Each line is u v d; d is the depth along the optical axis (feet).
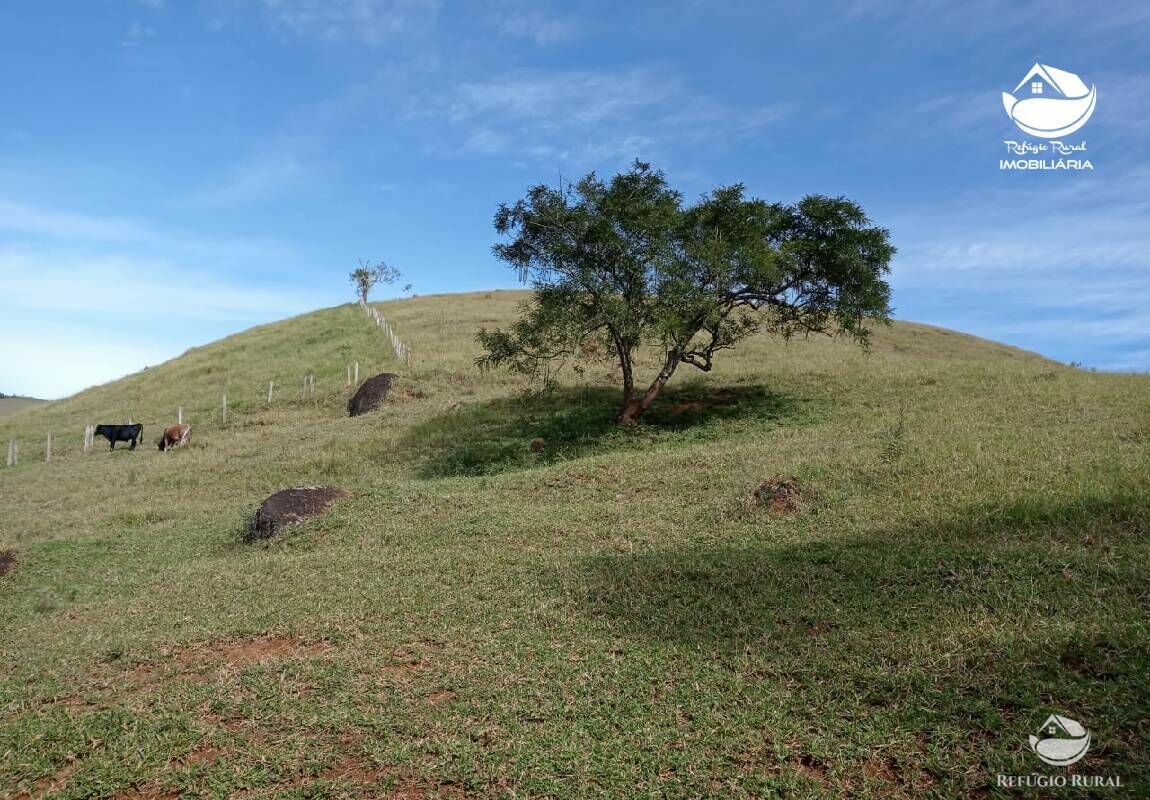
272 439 76.07
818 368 84.02
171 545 40.75
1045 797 12.37
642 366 94.94
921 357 118.01
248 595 28.99
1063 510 26.17
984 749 13.76
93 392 126.82
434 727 16.74
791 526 30.01
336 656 21.57
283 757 15.90
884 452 37.22
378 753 15.75
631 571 26.58
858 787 13.38
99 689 20.93
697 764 14.42
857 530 28.17
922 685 16.12
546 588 25.98
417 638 22.67
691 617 21.89
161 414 98.22
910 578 22.40
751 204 63.41
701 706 16.58
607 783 14.06
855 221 65.00
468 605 25.14
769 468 38.58
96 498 59.00
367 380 90.48
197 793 14.90
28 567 38.14
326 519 40.04
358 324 145.38
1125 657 15.93
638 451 54.85
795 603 21.94
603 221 58.44
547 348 64.85
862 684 16.78
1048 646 16.75
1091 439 36.73
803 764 14.40
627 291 62.54
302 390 99.14
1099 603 18.56
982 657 16.85
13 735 17.81
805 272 66.95
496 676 19.21
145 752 16.58
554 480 43.75
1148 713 13.97
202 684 20.33
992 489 29.81
